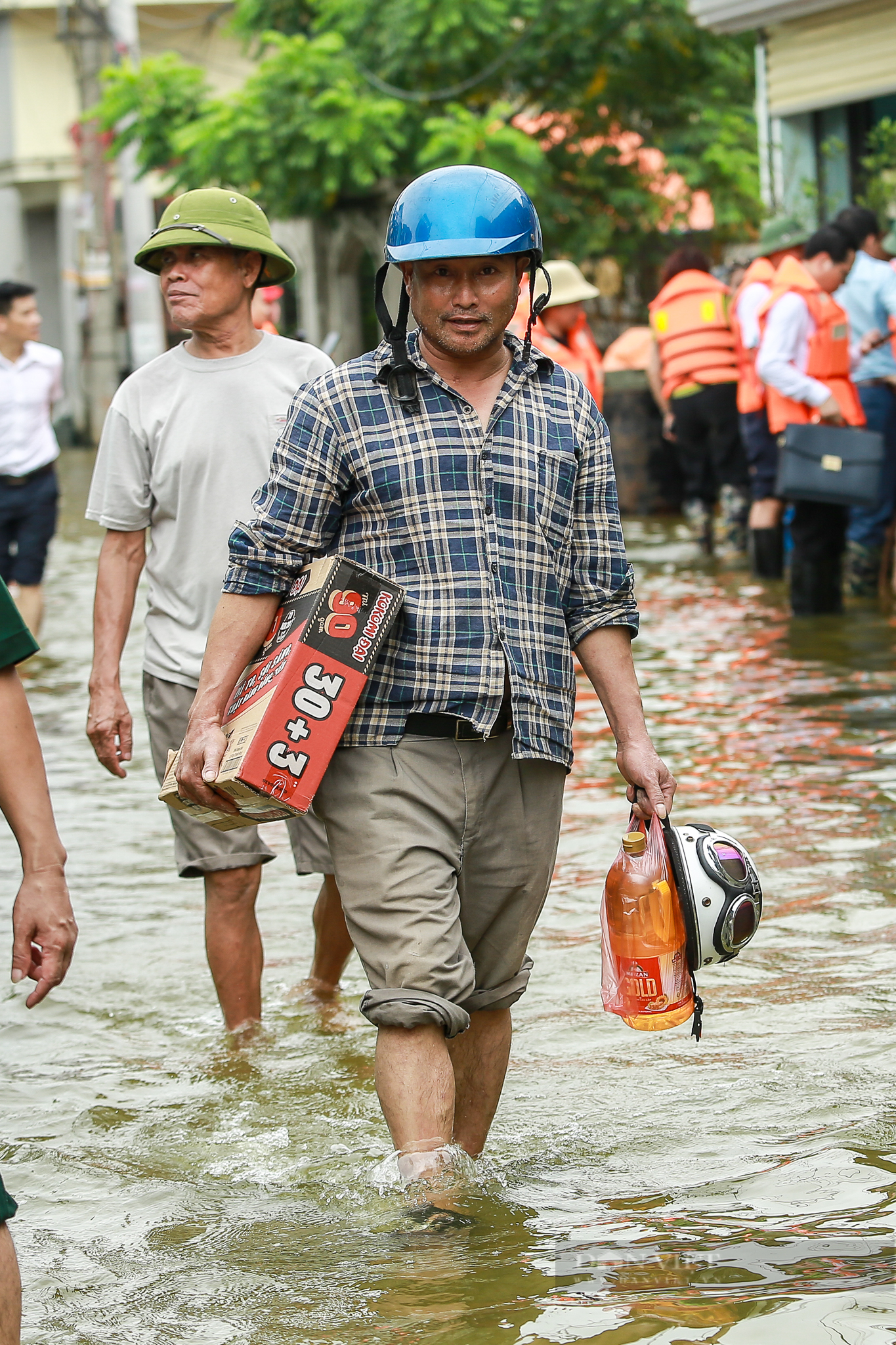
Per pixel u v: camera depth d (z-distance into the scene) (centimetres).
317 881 699
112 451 533
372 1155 423
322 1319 316
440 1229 356
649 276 2859
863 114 1916
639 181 2759
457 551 384
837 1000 514
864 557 1304
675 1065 471
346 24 2731
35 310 1229
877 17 1842
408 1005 371
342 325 3562
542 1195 377
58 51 4494
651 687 1027
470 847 392
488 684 383
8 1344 286
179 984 578
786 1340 287
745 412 1426
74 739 984
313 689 375
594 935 600
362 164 2672
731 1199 365
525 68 2703
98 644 541
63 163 4534
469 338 381
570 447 398
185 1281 343
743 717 935
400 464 384
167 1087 486
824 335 1202
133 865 725
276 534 392
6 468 1232
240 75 4344
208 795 387
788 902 614
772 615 1259
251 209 531
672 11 2666
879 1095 435
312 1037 524
